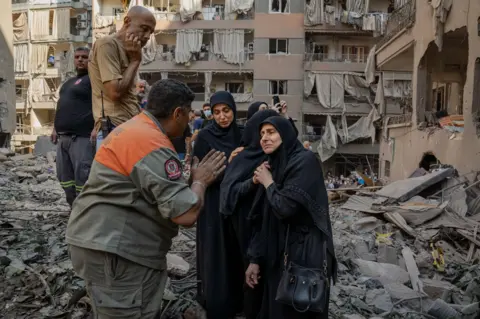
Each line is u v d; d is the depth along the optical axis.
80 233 2.37
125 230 2.32
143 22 3.52
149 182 2.25
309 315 2.92
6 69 14.91
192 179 2.58
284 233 2.91
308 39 29.19
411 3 14.12
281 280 2.75
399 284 4.64
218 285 3.44
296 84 28.67
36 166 10.62
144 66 29.39
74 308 3.39
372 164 29.52
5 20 14.88
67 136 4.59
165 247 2.52
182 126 2.54
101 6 31.67
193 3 28.50
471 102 9.85
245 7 28.59
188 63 28.92
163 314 3.43
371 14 28.06
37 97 33.84
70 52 33.62
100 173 2.33
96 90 3.72
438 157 11.84
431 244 5.89
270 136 2.88
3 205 6.65
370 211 7.04
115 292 2.35
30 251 4.41
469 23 10.08
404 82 26.31
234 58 28.72
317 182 2.77
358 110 28.31
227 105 3.73
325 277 2.72
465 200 7.31
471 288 4.67
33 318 3.25
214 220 3.50
